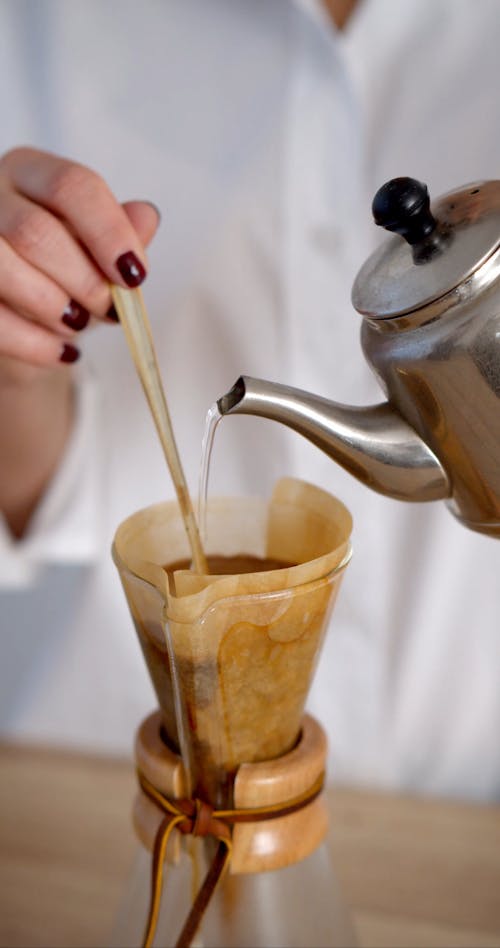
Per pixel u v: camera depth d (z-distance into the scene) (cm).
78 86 68
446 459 33
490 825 55
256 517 34
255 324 67
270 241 65
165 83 66
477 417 31
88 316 44
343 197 62
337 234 62
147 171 68
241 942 31
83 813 57
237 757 31
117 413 71
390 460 33
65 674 76
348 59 62
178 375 70
